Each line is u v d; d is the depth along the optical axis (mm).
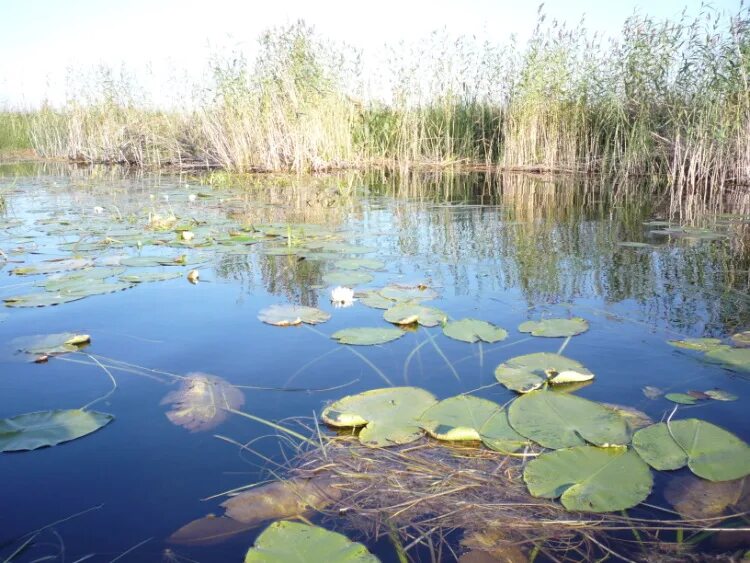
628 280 3035
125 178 9562
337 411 1638
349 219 5297
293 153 10156
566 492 1274
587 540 1149
